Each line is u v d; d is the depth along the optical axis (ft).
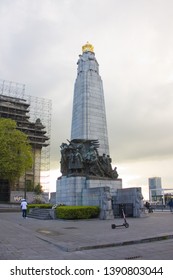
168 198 178.60
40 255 37.73
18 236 54.95
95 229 63.52
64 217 90.48
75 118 126.62
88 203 101.04
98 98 126.21
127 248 42.09
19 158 202.59
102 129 122.72
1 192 244.22
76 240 47.75
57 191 116.98
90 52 133.08
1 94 287.07
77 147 111.45
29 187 248.93
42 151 296.51
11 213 140.87
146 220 85.15
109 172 111.55
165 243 46.11
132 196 101.55
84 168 109.09
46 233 58.13
